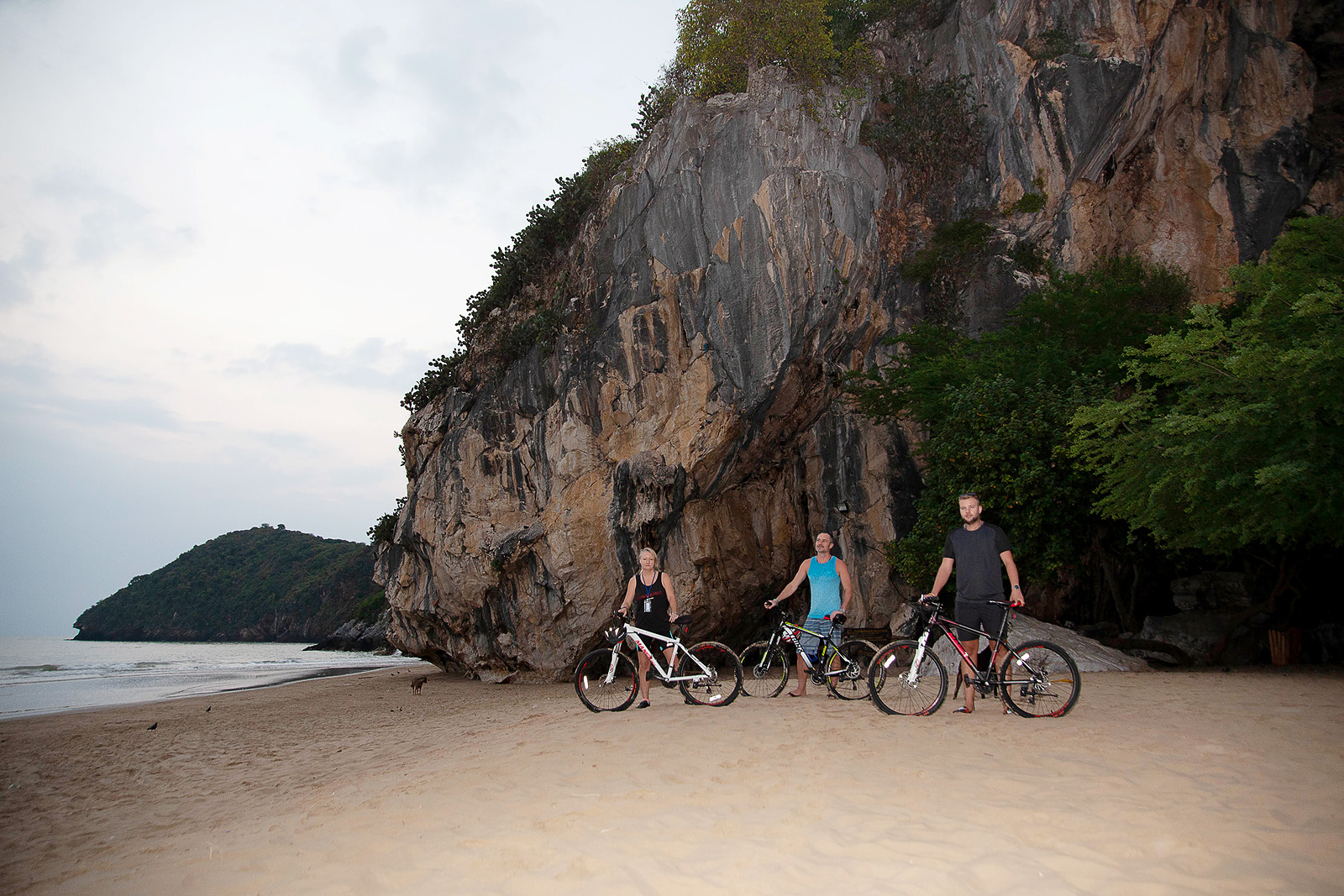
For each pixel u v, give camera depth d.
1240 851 3.51
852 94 20.56
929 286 21.06
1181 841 3.64
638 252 19.95
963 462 14.80
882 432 19.98
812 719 7.12
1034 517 13.57
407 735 11.54
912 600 18.02
